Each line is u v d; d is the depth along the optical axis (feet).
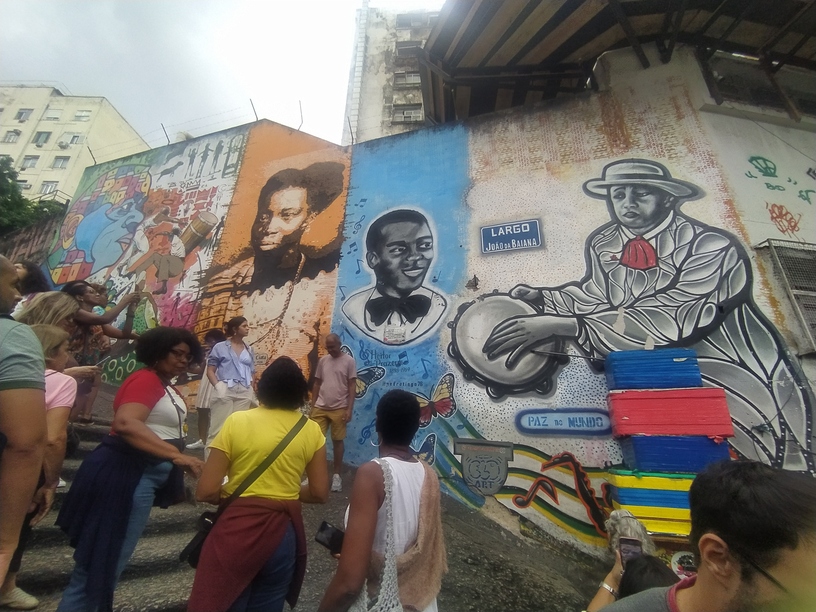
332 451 18.84
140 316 25.94
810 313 15.42
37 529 9.71
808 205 17.35
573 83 22.98
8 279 5.35
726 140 18.45
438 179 21.90
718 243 16.76
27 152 97.45
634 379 14.20
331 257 22.58
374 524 5.22
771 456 13.96
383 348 19.62
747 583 3.16
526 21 18.97
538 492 15.31
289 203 24.98
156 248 27.68
